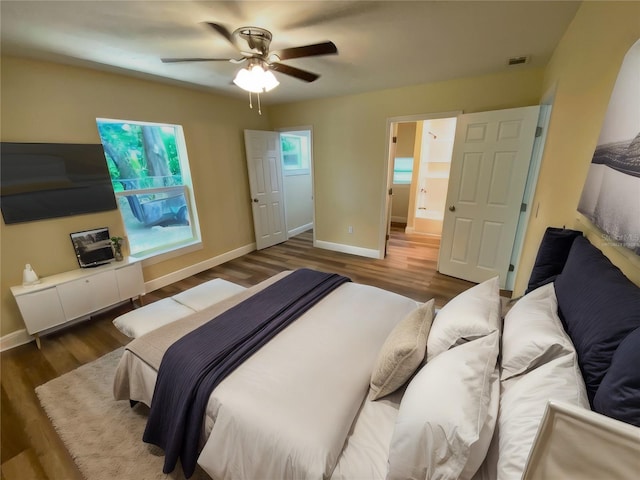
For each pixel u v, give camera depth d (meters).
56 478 1.40
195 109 3.59
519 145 2.84
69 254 2.64
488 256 3.30
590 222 1.34
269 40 1.98
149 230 3.47
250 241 4.71
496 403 0.92
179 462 1.45
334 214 4.60
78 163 2.61
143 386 1.52
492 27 1.93
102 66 2.55
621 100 1.02
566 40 1.96
